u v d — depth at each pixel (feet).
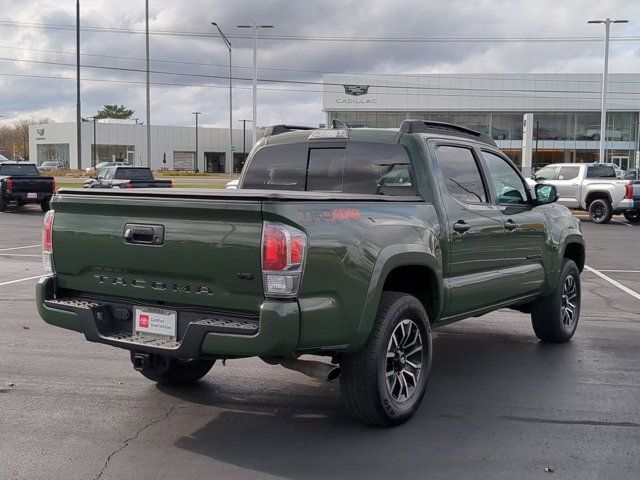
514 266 20.93
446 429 15.93
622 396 18.47
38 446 14.79
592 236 64.13
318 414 16.90
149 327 14.90
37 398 18.01
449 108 242.17
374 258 14.79
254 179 20.72
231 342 13.32
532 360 22.21
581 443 15.14
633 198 75.61
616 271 43.37
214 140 343.26
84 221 15.49
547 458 14.30
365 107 243.60
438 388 19.13
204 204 13.53
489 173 20.33
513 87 239.30
